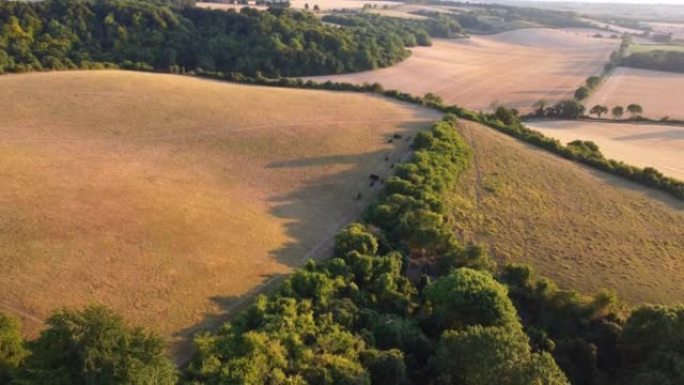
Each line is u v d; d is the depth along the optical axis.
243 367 37.00
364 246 55.88
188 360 41.69
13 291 47.22
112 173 72.62
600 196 78.94
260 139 89.31
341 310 45.41
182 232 59.69
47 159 74.62
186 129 90.31
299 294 47.59
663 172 98.19
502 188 78.38
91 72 112.88
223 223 62.94
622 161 101.50
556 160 90.94
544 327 49.88
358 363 39.69
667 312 45.06
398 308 49.19
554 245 65.06
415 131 98.19
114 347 32.34
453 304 46.28
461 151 85.38
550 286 53.00
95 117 90.75
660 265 62.31
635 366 44.84
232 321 44.75
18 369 34.62
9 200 62.38
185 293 49.47
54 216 59.97
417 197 67.94
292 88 121.56
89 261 52.59
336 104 110.31
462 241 63.84
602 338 48.50
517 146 94.94
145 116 93.31
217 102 103.19
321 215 68.31
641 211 75.38
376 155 87.25
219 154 83.00
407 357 42.19
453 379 39.62
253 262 55.84
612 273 60.06
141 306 47.03
